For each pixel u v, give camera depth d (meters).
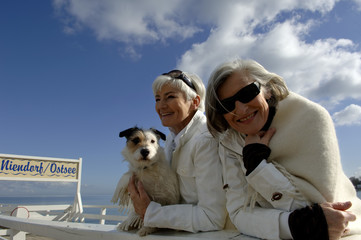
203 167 1.69
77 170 6.64
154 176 1.97
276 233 1.21
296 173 1.38
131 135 2.65
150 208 1.63
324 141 1.36
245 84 1.52
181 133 2.13
